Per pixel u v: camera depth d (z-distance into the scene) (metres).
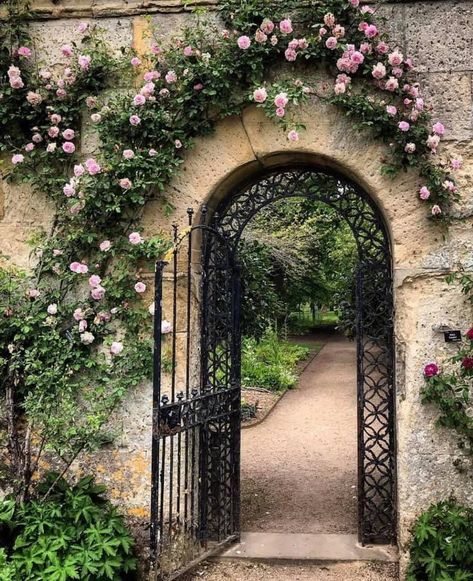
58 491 3.72
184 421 3.24
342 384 11.91
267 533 4.11
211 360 4.01
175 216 3.82
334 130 3.70
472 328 3.43
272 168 4.03
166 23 3.89
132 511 3.78
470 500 3.55
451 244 3.61
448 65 3.67
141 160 3.67
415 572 3.41
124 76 3.88
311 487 5.34
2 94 3.88
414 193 3.63
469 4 3.68
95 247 3.85
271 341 13.00
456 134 3.63
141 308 3.81
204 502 3.77
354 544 3.87
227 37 3.70
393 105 3.65
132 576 3.60
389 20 3.73
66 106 3.88
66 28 3.99
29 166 3.94
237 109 3.69
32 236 3.93
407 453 3.60
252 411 8.59
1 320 3.82
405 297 3.64
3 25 3.97
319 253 11.25
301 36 3.71
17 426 3.92
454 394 3.55
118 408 3.83
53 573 3.12
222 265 4.00
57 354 3.79
